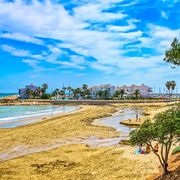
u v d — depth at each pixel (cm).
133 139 2370
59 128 6216
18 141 4612
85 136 5228
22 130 5850
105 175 2664
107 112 11344
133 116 9781
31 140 4712
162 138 2325
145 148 3538
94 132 5731
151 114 9688
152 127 2309
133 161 3045
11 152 3853
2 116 10238
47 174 2770
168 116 2327
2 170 2923
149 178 2462
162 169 2634
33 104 19362
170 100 18500
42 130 5869
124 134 5525
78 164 3116
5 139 4778
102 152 3641
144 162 2972
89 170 2859
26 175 2745
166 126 2236
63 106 17238
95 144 4444
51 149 4012
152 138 2331
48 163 3186
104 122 7819
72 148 4034
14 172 2848
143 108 13912
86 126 6706
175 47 2198
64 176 2692
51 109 14412
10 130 5872
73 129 6116
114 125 7106
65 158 3416
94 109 13125
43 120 8088
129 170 2753
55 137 5047
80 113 10669
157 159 3034
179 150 3134
